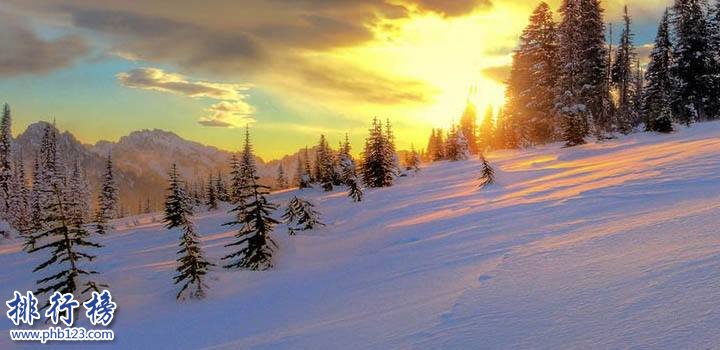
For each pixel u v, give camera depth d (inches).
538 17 2098.9
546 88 2037.4
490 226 490.9
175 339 341.1
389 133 2274.9
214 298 475.8
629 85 2222.0
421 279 316.2
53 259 513.7
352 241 732.0
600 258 245.3
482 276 263.6
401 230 681.6
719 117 1796.3
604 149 1262.3
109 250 1137.4
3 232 1825.8
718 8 1894.7
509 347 156.5
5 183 2613.2
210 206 3043.8
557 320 171.3
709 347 126.7
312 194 2433.6
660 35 1913.1
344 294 341.7
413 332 198.7
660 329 143.9
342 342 213.9
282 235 816.9
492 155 1985.7
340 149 2694.4
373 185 1951.3
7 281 784.9
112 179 3038.9
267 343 246.4
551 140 2007.9
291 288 425.4
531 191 746.2
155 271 681.0
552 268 248.2
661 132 1449.3
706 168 528.4
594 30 1953.7
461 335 178.4
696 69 1824.6
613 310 168.1
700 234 246.1
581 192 559.2
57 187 529.0
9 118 2645.2
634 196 444.5
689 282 177.2
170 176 1683.1
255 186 647.1
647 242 254.7
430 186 1398.9
